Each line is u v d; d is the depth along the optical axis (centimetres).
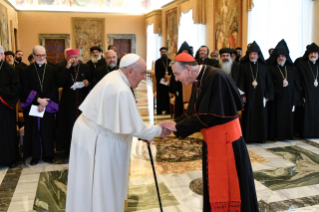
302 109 574
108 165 236
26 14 1597
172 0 1353
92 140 237
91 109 238
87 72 466
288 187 356
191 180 377
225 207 237
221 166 236
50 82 436
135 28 1742
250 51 530
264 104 532
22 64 713
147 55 1716
